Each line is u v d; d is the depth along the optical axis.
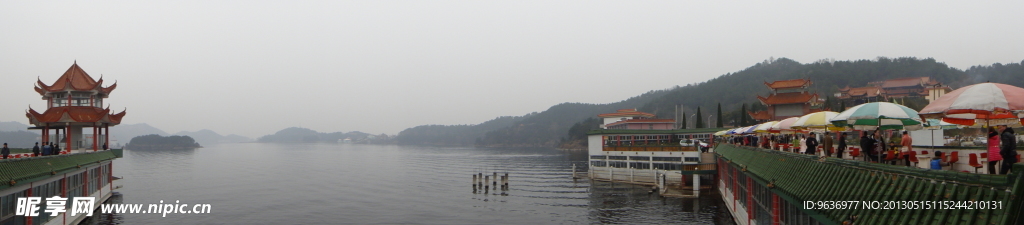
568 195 78.75
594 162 101.69
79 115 57.47
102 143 63.81
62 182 45.50
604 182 92.12
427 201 77.50
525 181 101.69
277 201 78.56
